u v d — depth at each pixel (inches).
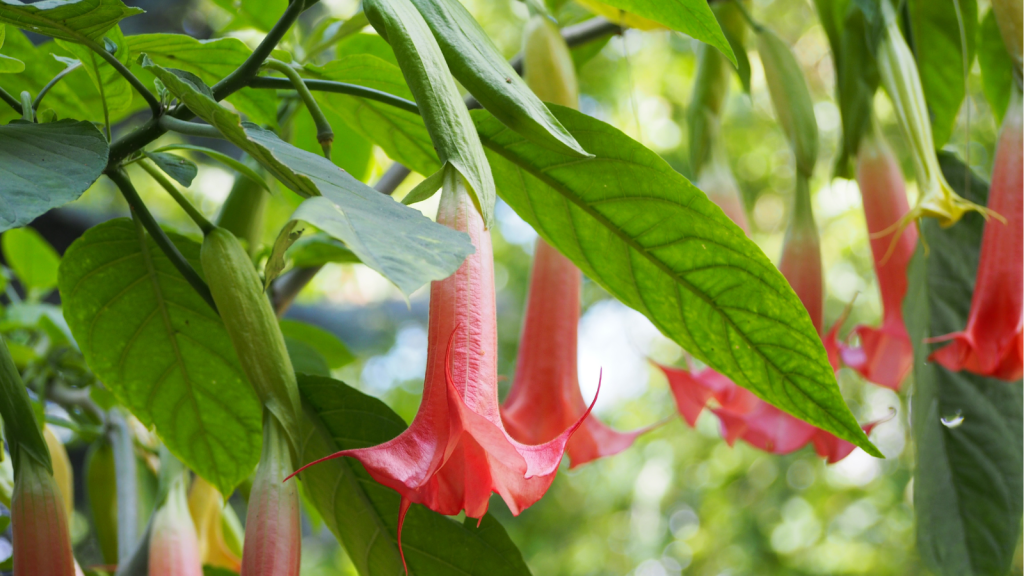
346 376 172.9
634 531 206.2
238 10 50.0
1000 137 41.8
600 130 36.9
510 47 141.4
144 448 56.1
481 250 32.3
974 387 44.6
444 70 33.2
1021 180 41.2
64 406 56.4
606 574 199.2
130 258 39.2
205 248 35.5
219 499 47.8
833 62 47.8
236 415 40.6
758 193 187.5
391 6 33.4
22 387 35.2
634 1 38.5
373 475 30.9
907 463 186.4
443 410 31.5
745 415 44.8
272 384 34.9
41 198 32.5
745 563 188.1
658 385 205.6
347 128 52.7
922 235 44.4
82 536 97.1
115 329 39.8
